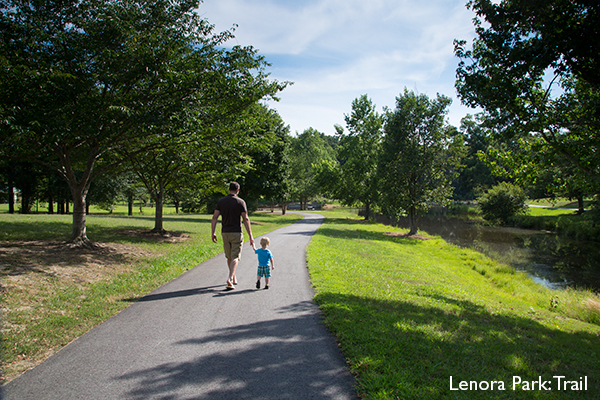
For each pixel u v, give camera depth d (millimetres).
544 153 9086
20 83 7457
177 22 10422
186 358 3654
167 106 9359
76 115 8172
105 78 8672
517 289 12445
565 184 10227
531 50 7219
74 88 8117
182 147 12594
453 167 25906
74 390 2984
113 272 7844
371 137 41188
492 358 4102
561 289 14180
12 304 5020
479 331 5258
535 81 8422
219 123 11359
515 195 43500
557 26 6934
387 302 6348
